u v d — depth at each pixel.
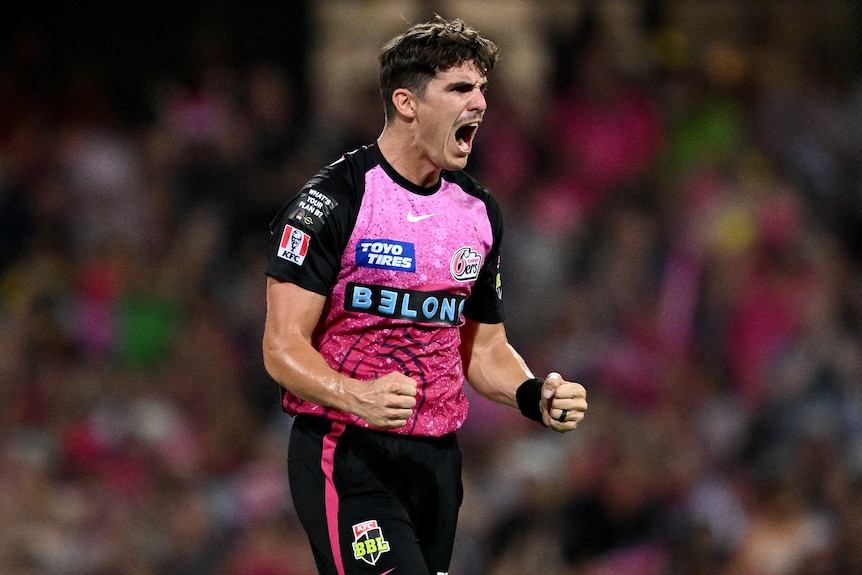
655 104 38.25
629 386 31.27
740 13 41.00
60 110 39.00
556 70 38.94
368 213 12.06
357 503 12.23
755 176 36.09
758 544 26.52
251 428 32.12
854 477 27.22
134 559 28.02
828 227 36.38
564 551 27.12
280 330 11.81
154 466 30.17
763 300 33.12
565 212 35.84
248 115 37.47
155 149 37.25
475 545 27.91
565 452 29.19
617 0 41.22
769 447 29.45
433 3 41.16
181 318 34.09
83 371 32.59
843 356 31.05
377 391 11.18
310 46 40.84
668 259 34.56
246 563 27.14
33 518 27.95
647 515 27.12
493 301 13.24
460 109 11.91
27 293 34.03
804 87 39.22
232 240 35.53
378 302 12.09
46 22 39.94
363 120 36.09
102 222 36.12
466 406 12.72
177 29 40.09
